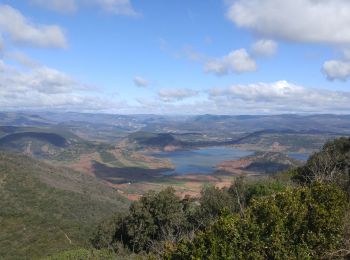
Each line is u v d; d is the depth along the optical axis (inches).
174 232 1091.9
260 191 900.0
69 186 3590.1
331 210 395.9
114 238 1408.7
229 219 388.5
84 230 2207.2
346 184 576.4
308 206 398.9
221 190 1044.5
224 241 374.0
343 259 381.1
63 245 1934.1
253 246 372.5
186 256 391.9
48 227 2241.6
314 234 379.6
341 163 858.8
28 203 2694.4
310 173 949.8
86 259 1190.9
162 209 1182.9
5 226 2231.8
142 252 1033.5
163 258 415.8
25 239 2042.3
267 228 382.0
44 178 3430.1
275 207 387.9
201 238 386.3
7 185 2950.3
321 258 384.8
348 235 401.1
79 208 2819.9
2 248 1916.8
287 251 369.7
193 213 1077.1
